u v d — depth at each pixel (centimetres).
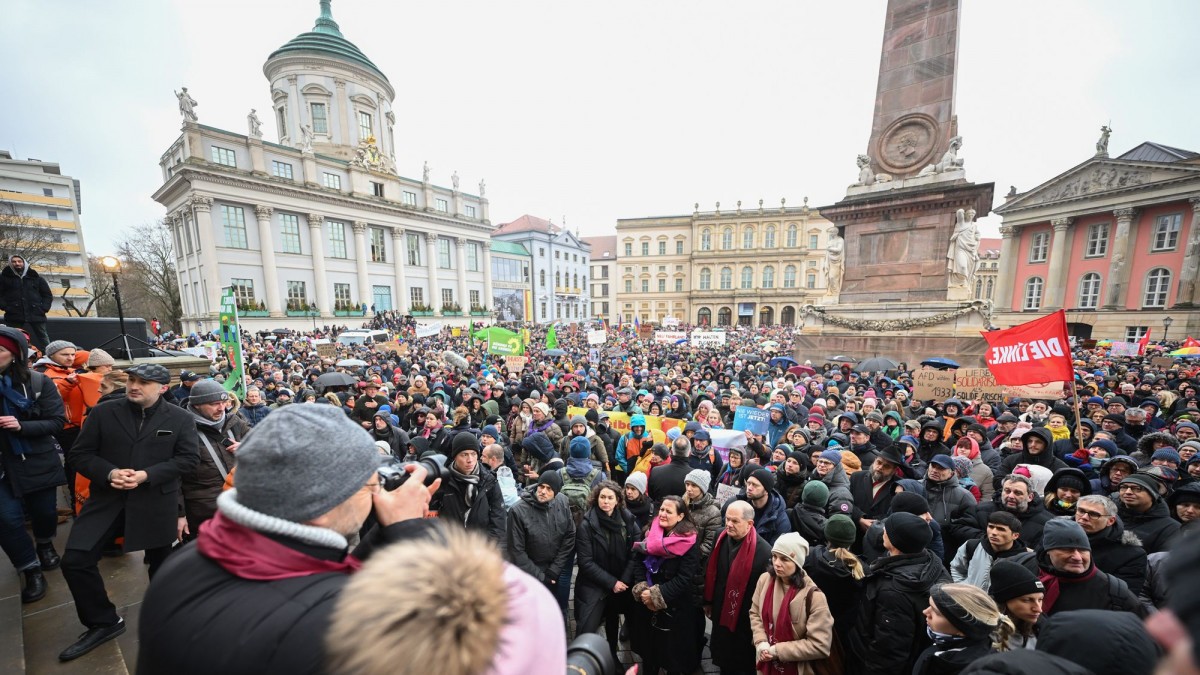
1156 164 2655
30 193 5372
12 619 291
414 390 902
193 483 337
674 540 323
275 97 4334
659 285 6506
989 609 210
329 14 4666
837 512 386
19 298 641
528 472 522
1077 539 251
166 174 3488
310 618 78
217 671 74
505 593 77
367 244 3934
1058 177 3094
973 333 1173
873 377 1135
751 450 511
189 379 694
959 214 1206
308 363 1581
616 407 878
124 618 308
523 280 5884
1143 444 497
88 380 430
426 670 58
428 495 135
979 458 479
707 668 375
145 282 3959
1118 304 2842
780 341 3020
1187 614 52
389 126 4784
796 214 5744
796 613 276
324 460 97
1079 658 132
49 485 332
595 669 133
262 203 3278
